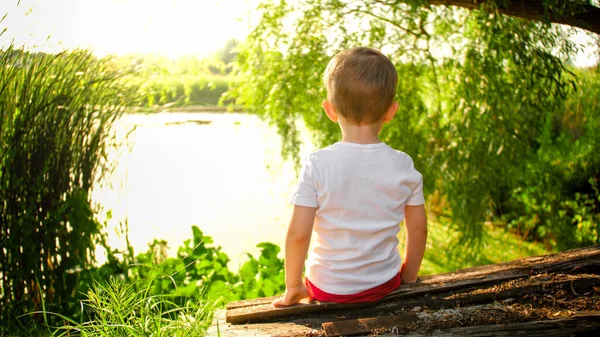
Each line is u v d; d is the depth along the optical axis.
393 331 1.62
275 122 4.52
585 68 4.30
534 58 3.58
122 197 6.34
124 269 3.23
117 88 3.54
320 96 4.25
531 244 5.94
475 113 4.03
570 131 5.59
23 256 2.99
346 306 1.80
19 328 2.81
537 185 5.76
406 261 1.93
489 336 1.58
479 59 3.95
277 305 1.85
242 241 5.25
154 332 1.72
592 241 4.83
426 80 4.68
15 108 2.98
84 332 1.81
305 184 1.72
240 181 7.40
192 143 9.70
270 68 4.43
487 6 3.38
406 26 4.32
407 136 4.45
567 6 3.18
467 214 4.51
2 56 2.83
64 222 3.18
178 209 6.06
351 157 1.70
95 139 3.37
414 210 1.82
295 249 1.74
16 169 2.96
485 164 4.22
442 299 1.82
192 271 3.25
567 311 1.70
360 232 1.72
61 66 3.22
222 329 1.75
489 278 1.94
